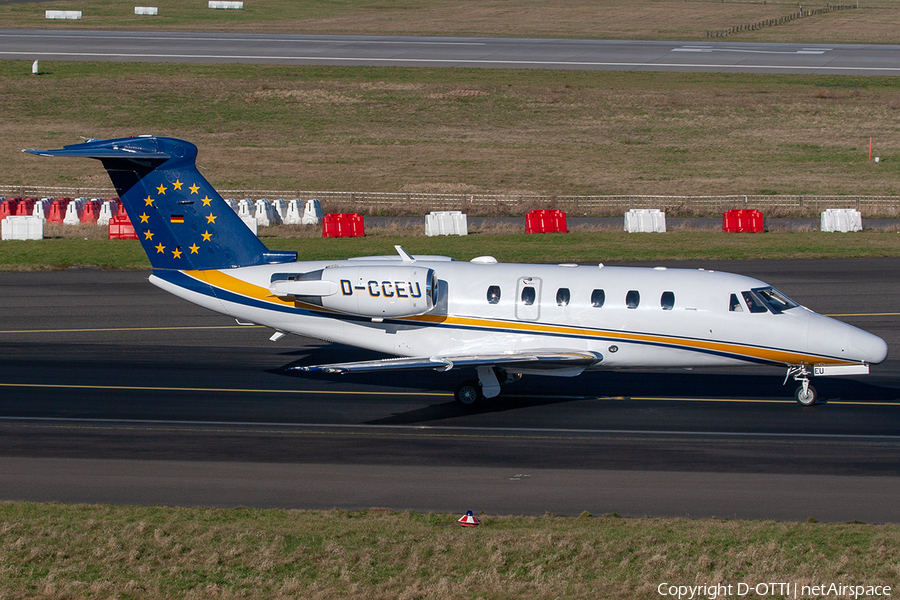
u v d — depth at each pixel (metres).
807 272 144.38
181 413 83.12
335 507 60.16
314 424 80.25
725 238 176.12
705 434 77.38
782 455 71.81
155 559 48.44
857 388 91.50
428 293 83.94
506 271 87.19
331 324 88.88
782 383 93.69
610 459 70.94
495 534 52.53
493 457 71.38
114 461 69.69
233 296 89.75
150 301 129.00
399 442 75.25
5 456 70.56
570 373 86.94
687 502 61.19
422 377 96.94
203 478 65.94
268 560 48.31
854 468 68.75
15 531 52.38
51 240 173.25
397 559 48.75
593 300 84.62
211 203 89.62
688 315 83.56
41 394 88.44
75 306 125.62
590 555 49.25
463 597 44.31
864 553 50.09
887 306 123.12
